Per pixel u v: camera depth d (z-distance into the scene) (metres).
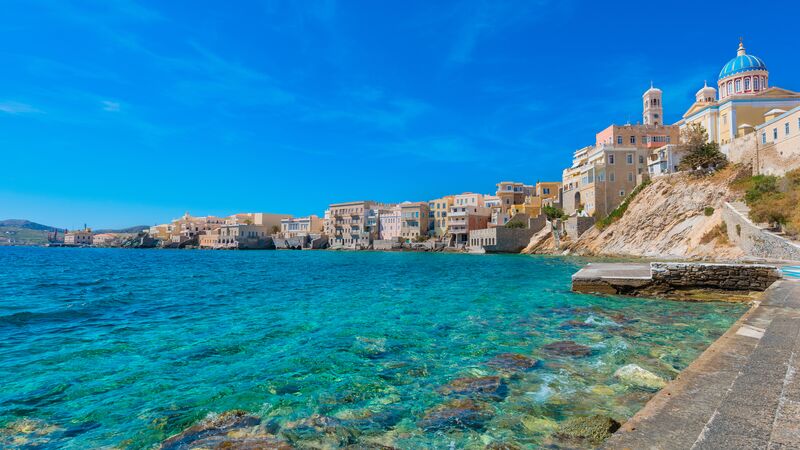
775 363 7.86
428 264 72.19
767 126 61.72
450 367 12.20
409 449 7.45
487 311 21.88
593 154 98.19
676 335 15.82
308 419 8.77
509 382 10.77
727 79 84.25
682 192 73.38
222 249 187.88
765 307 13.91
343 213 171.00
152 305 25.41
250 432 8.19
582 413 8.79
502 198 135.38
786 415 5.52
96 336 16.72
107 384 11.08
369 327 18.03
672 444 4.93
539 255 96.81
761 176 60.84
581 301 24.67
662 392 6.65
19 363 12.98
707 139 74.69
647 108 109.00
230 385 10.94
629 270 30.44
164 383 11.12
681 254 65.50
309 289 34.47
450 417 8.74
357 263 79.38
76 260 94.50
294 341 15.58
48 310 23.12
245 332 17.23
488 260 82.31
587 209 95.50
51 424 8.73
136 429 8.48
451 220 134.25
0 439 8.08
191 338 16.22
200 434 8.12
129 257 113.25
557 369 11.77
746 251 50.50
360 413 9.05
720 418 5.50
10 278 47.19
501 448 7.38
